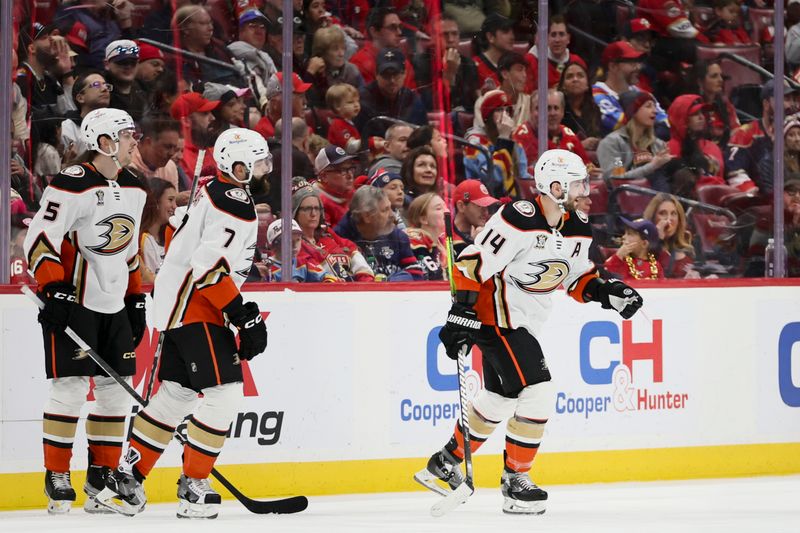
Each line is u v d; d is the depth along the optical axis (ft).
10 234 65.16
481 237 53.42
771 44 80.07
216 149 51.75
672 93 78.59
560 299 67.31
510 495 54.95
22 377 57.26
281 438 61.62
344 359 62.95
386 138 74.38
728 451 71.36
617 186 77.77
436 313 65.05
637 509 56.65
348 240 72.64
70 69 69.56
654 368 69.56
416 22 74.95
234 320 50.62
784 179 78.28
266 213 70.74
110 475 52.44
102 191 53.42
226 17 71.67
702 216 78.79
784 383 72.84
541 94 73.92
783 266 76.89
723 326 71.26
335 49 73.41
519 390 54.19
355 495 62.59
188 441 52.29
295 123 72.43
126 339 55.26
